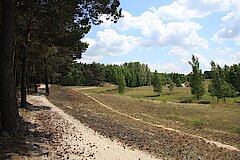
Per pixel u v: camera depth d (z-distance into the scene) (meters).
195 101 73.75
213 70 70.69
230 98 79.56
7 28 14.95
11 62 15.19
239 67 83.94
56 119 25.91
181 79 151.75
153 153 16.62
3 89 14.91
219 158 18.34
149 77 158.00
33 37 27.80
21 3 19.05
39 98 45.88
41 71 56.34
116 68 148.38
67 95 56.03
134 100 59.34
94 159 13.66
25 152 12.77
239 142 26.77
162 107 50.94
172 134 26.59
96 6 18.92
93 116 31.55
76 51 38.25
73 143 16.78
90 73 138.62
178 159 16.05
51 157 12.87
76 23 21.53
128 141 19.42
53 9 20.41
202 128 35.09
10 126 15.10
